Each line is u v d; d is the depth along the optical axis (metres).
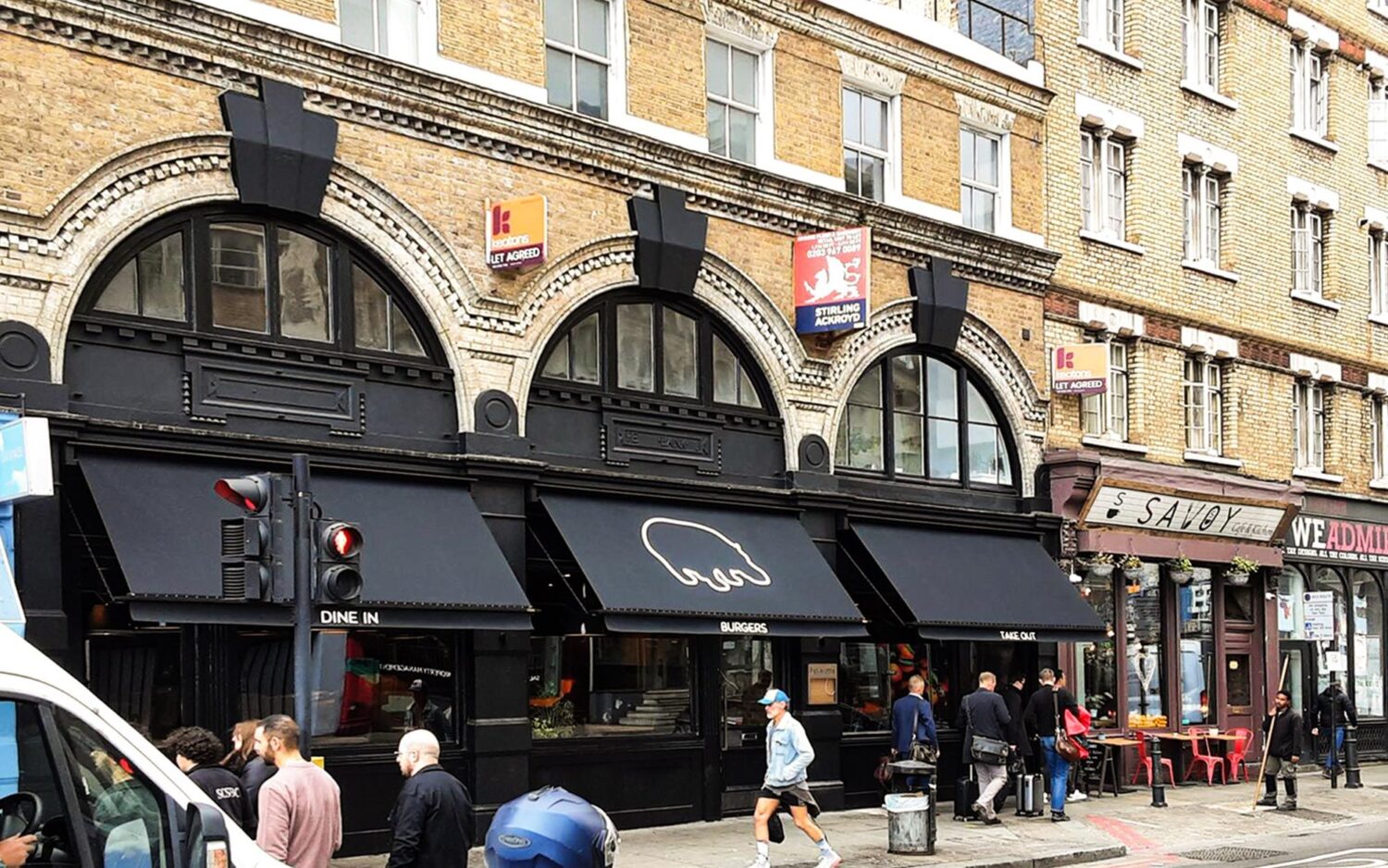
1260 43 28.53
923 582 20.23
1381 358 31.27
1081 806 21.39
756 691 19.11
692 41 18.58
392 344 15.70
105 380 13.43
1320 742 28.47
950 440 22.03
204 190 14.06
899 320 21.02
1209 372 27.03
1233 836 18.78
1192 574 25.14
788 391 19.42
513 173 16.58
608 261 17.45
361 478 15.19
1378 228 31.52
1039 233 23.38
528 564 16.89
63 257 13.03
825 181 20.11
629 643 17.81
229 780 10.02
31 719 5.12
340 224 15.09
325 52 14.85
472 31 16.30
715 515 18.50
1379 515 30.66
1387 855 16.64
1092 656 24.02
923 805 15.99
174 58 13.88
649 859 15.30
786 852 15.95
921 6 23.27
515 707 16.17
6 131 12.73
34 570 12.66
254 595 10.20
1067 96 24.17
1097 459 23.05
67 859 5.12
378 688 15.27
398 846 8.73
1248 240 27.83
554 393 17.05
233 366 14.30
